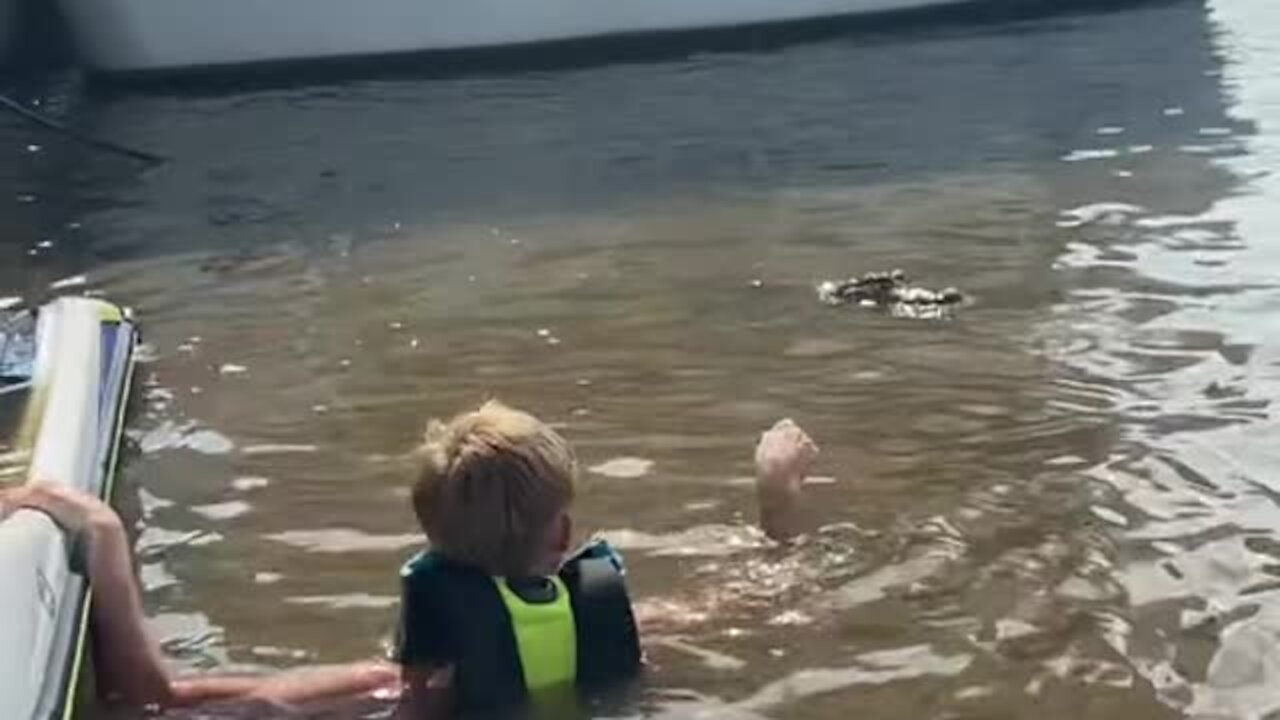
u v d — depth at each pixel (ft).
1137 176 31.94
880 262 26.27
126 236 29.50
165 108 42.80
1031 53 47.21
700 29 49.44
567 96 43.06
